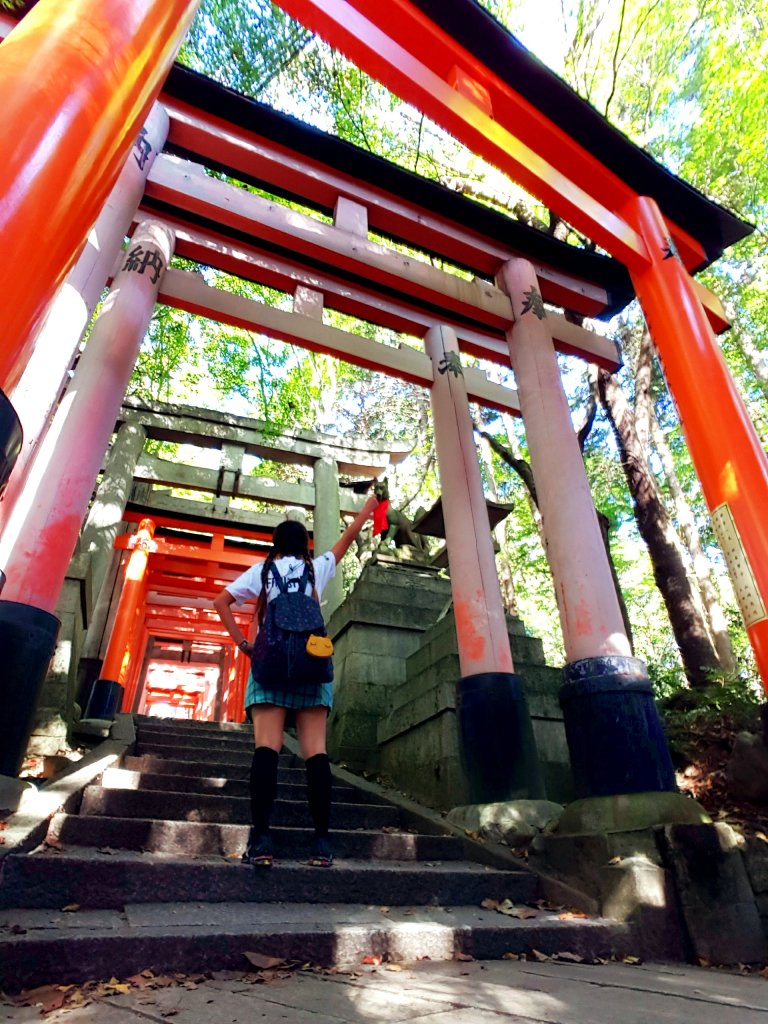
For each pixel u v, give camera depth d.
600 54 9.21
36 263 1.52
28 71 1.67
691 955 2.58
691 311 4.39
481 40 4.34
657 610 18.02
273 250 5.48
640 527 7.76
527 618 19.67
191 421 11.27
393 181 5.26
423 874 2.78
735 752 4.30
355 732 6.29
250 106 4.68
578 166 4.86
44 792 2.98
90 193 1.75
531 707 5.14
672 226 5.32
